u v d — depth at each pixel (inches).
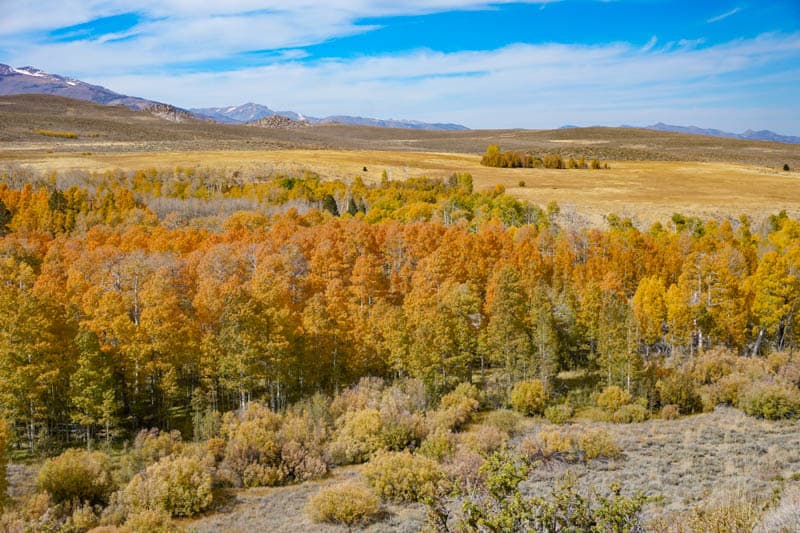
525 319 2390.5
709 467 1360.7
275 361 2076.8
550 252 3415.4
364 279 2709.2
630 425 1844.2
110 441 1897.1
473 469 1366.9
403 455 1459.2
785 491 886.4
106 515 1339.8
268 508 1397.6
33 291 2207.2
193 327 2209.6
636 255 3184.1
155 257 2778.1
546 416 1990.7
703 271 2511.1
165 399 2052.2
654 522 514.6
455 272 2883.9
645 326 2404.0
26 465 1742.1
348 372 2306.8
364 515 1253.7
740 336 2454.5
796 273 2664.9
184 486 1409.9
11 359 1852.9
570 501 423.8
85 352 1851.6
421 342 2144.4
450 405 2053.4
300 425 1807.3
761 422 1759.4
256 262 2925.7
